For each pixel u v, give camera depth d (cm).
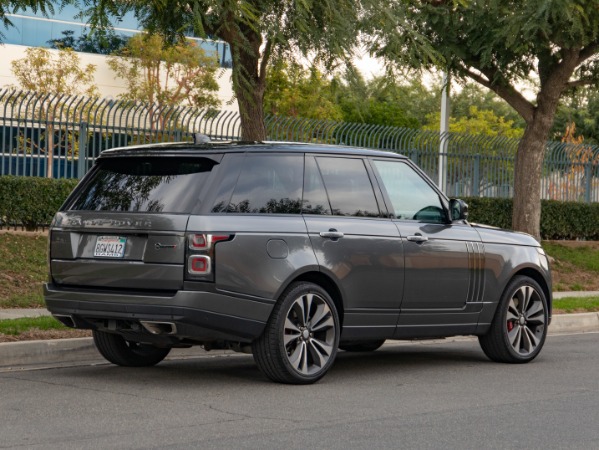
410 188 1003
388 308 955
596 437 684
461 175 2528
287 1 1273
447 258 1005
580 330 1573
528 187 2391
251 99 1358
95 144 1989
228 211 855
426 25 2070
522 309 1093
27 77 3841
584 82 2356
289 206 895
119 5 1309
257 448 630
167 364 1029
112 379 912
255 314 854
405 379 955
